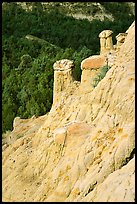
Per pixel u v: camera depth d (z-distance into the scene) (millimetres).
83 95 29391
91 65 32625
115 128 22656
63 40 109000
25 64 82625
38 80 72938
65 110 29797
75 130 25172
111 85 25344
